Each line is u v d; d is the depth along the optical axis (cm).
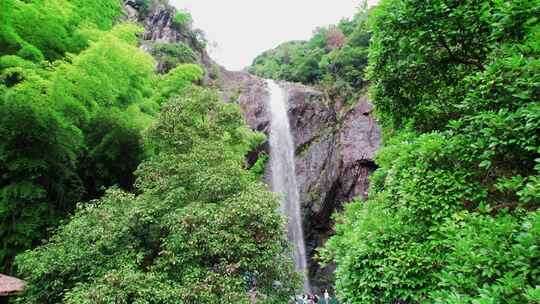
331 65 3478
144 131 1028
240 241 735
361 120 2472
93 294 593
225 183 848
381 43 502
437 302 277
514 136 321
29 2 1074
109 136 1221
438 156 381
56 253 721
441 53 490
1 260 926
